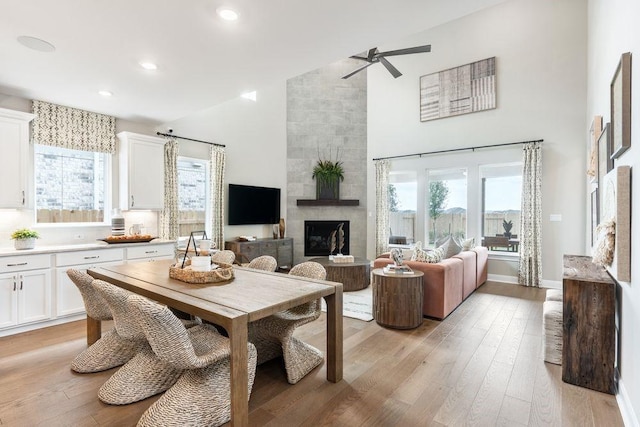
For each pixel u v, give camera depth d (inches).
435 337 128.9
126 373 88.4
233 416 68.6
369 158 291.0
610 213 99.9
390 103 281.0
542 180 215.8
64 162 165.6
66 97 151.2
